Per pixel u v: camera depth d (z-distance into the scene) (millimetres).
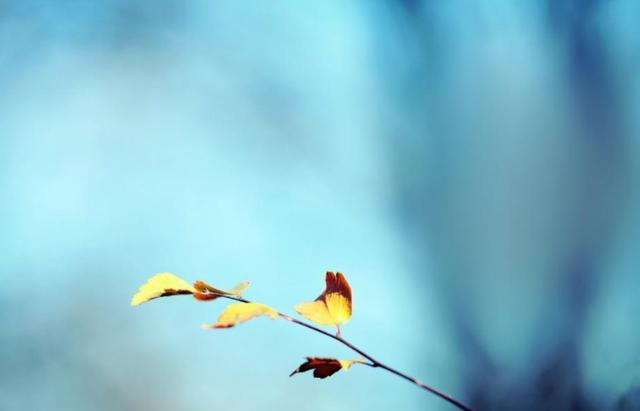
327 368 1223
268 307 1221
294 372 1221
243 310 1214
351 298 1239
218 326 1205
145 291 1233
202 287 1237
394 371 1220
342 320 1235
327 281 1246
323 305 1239
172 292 1235
